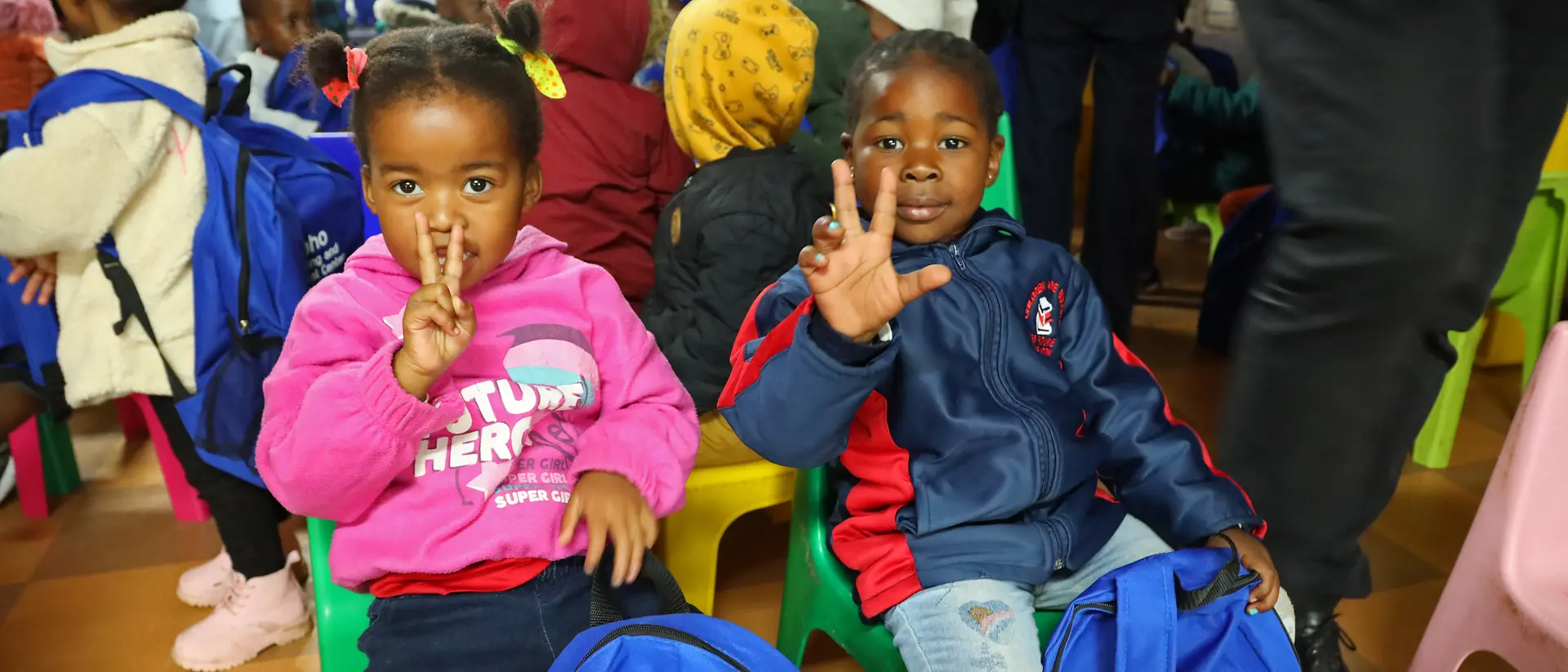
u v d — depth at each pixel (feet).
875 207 2.66
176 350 4.08
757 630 4.74
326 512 2.83
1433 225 2.89
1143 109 6.82
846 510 3.58
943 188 3.41
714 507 4.31
